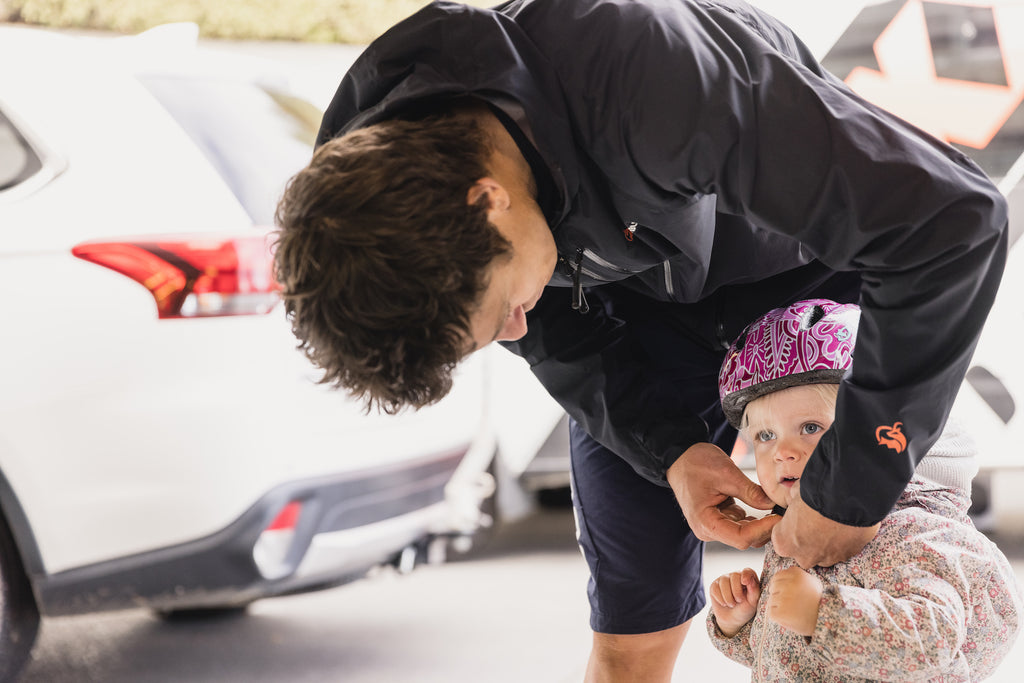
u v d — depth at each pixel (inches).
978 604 59.9
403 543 112.2
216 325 99.9
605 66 53.2
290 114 116.4
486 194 50.8
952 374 51.6
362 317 49.3
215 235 100.8
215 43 254.8
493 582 141.4
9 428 99.3
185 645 121.6
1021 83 125.1
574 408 73.4
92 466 99.6
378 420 107.6
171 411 99.4
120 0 269.3
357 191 49.8
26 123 103.5
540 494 169.3
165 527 99.8
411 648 118.5
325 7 259.1
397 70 55.4
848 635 57.1
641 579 75.0
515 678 108.6
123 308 99.7
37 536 100.4
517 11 56.9
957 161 51.6
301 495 102.1
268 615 132.7
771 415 64.9
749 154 50.8
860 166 49.2
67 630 128.2
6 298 99.7
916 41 127.1
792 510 57.1
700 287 68.5
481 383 120.8
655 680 77.8
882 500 54.2
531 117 52.9
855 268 51.9
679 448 68.9
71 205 101.6
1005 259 51.1
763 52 52.5
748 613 66.6
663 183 53.9
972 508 143.0
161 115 106.1
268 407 100.7
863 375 52.4
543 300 72.6
